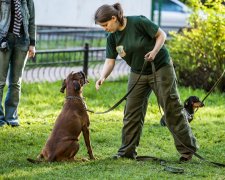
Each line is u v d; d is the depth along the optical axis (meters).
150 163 8.38
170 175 7.70
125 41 8.07
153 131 10.80
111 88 15.30
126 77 17.34
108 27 7.91
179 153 8.95
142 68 8.12
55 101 13.74
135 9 19.75
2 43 10.33
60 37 26.41
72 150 8.20
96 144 9.75
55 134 8.22
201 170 8.02
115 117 12.05
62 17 20.45
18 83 10.87
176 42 16.00
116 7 7.91
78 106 8.35
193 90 15.52
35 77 17.55
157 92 8.30
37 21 20.23
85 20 20.39
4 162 8.31
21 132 10.36
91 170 7.83
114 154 9.04
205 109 13.17
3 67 10.55
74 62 17.42
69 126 8.21
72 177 7.49
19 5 10.34
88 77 16.92
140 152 9.27
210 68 15.48
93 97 14.45
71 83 8.43
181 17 25.36
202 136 10.60
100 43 24.03
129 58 8.22
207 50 15.50
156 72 8.23
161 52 8.16
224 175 7.81
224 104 14.02
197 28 15.95
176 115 8.40
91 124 11.20
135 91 8.34
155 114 12.52
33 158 8.66
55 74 17.97
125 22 8.01
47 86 15.49
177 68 15.84
